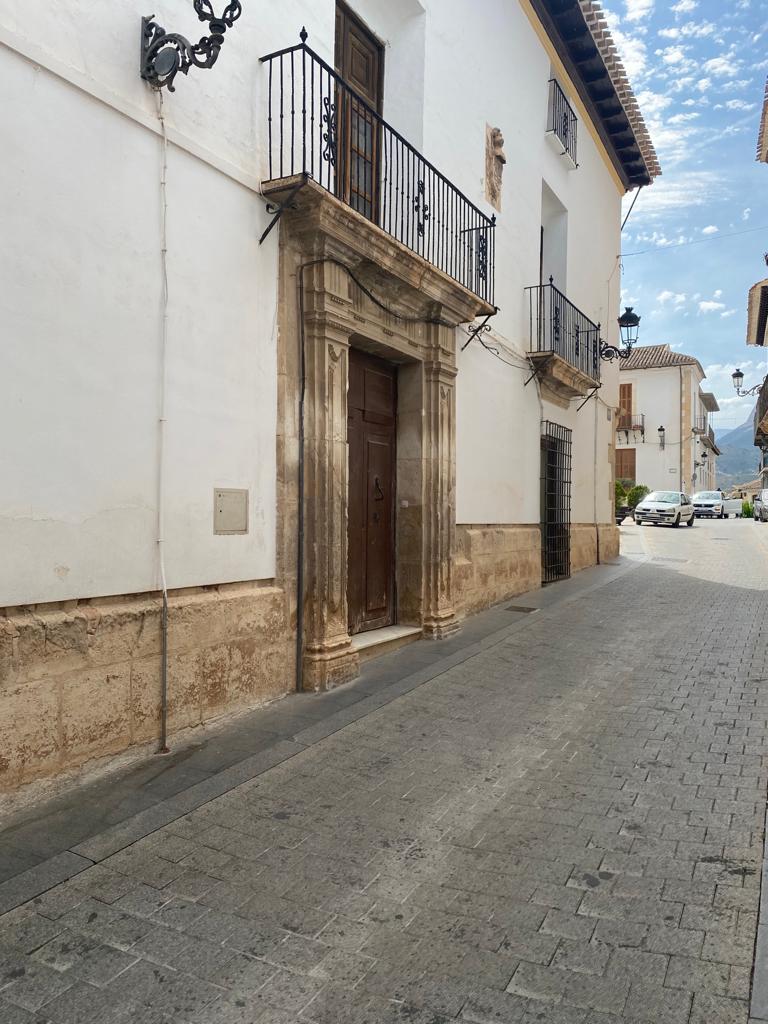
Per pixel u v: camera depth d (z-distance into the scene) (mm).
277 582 5297
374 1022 2170
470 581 8547
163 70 4031
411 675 5969
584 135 13078
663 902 2758
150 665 4148
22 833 3250
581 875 2971
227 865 3061
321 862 3096
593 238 13938
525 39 10125
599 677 5984
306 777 3963
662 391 43031
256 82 5070
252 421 5012
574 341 12367
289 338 5367
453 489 7816
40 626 3512
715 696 5383
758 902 2727
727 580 11953
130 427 4051
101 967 2406
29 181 3467
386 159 7102
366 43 7234
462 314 7672
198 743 4379
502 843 3256
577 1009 2205
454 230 7969
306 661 5508
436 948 2518
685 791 3752
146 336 4148
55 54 3594
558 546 12055
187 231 4445
